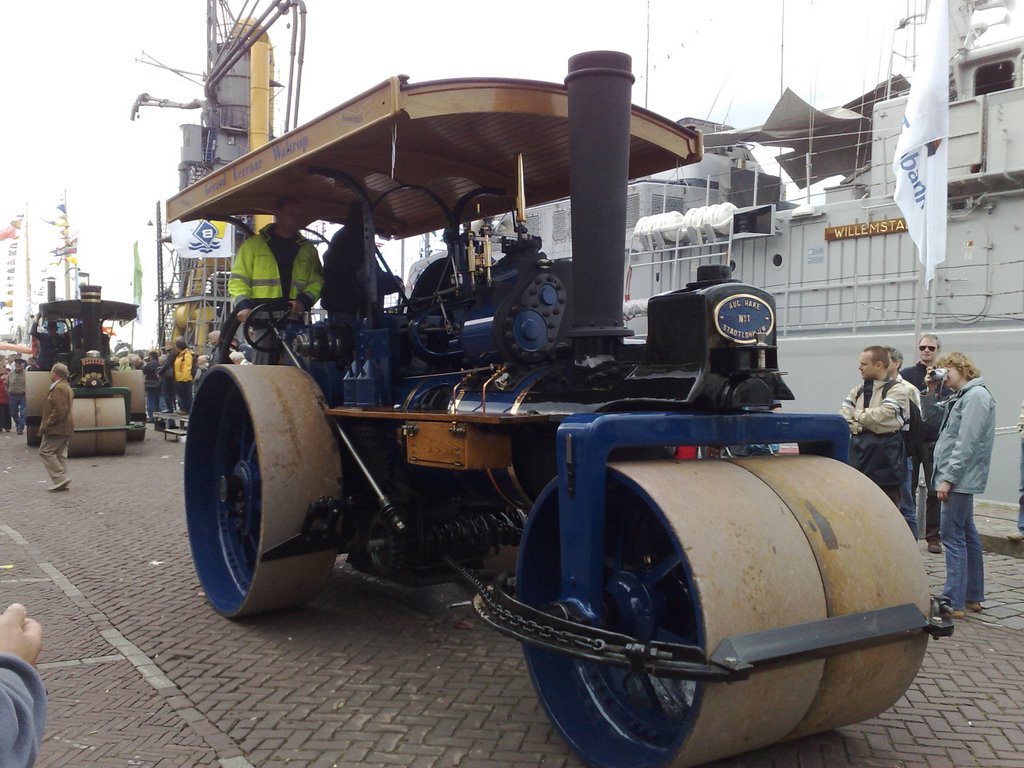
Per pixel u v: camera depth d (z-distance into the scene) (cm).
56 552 740
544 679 353
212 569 573
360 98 409
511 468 407
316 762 341
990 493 955
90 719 384
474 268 465
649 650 285
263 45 1695
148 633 505
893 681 327
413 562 483
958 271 1045
